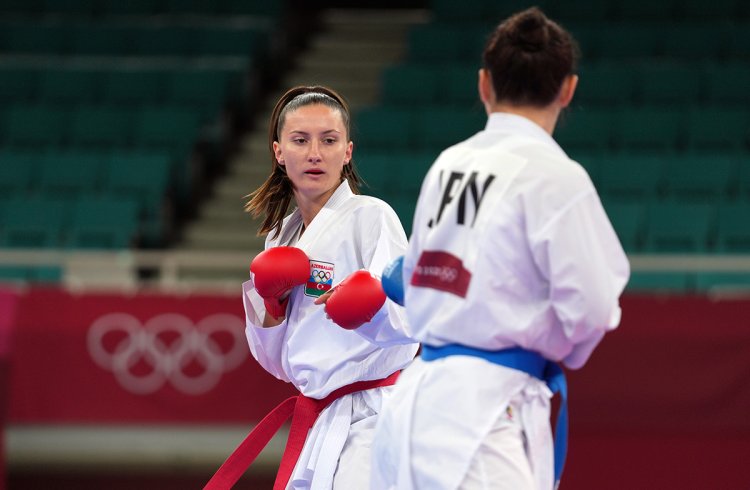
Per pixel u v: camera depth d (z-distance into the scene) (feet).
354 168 27.91
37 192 74.13
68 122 80.84
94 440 53.93
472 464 19.54
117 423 49.85
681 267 50.80
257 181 82.43
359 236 25.89
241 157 85.56
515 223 19.57
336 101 26.58
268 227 28.09
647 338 47.85
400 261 22.88
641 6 95.09
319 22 107.65
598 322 19.26
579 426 48.06
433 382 20.13
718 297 47.83
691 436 47.57
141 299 50.44
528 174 19.71
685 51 88.94
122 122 80.53
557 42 20.45
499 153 20.24
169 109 81.05
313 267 25.90
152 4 100.48
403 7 110.63
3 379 50.14
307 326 25.84
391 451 20.70
